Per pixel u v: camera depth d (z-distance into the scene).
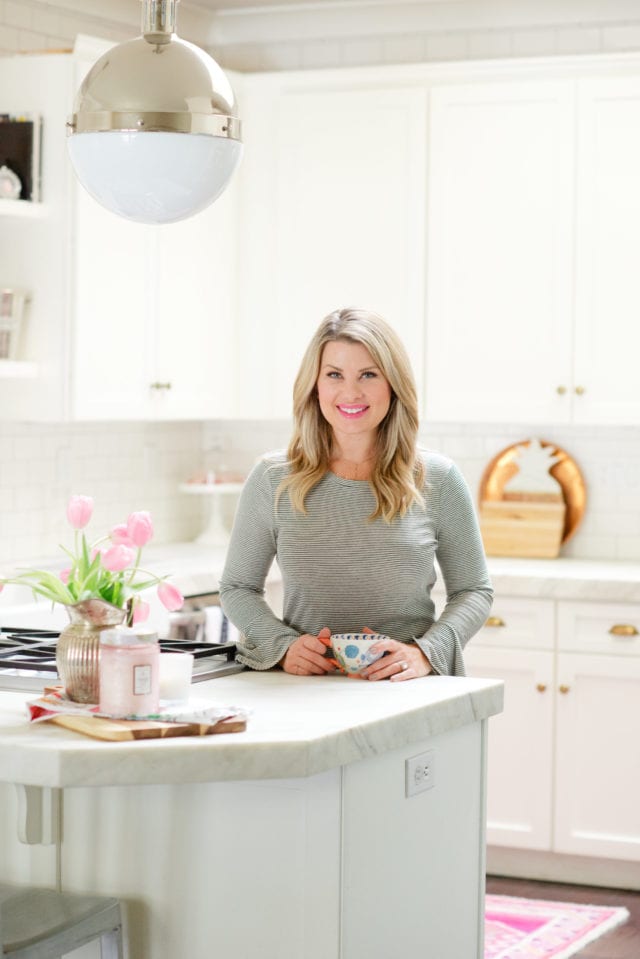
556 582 5.20
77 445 5.72
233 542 3.53
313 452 3.41
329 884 2.75
